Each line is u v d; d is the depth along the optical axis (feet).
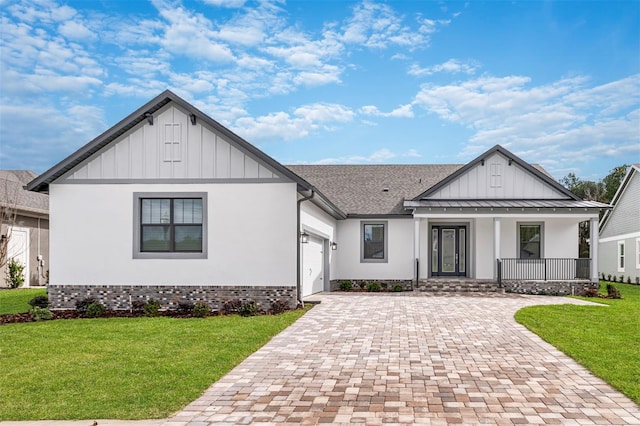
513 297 62.44
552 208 69.10
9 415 19.99
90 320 43.34
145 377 24.90
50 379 24.70
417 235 70.95
